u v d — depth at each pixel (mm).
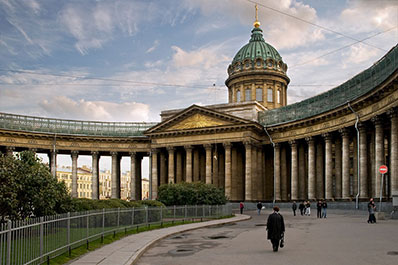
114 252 21125
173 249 23484
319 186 67500
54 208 28562
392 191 46688
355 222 37906
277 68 93062
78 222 22406
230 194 72000
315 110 66938
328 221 40281
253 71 90938
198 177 78250
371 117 52125
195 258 20047
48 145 77438
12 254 14602
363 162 54500
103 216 26625
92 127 83062
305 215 50969
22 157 29406
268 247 22953
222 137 73875
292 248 22141
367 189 54562
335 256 19141
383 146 50562
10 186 24969
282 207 68938
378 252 20000
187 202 53875
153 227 35250
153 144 79875
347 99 59875
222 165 80062
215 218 48000
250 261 18531
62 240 19922
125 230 30391
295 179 68438
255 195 71875
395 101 46156
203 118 75500
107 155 86688
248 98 91688
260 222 43344
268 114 75688
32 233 16375
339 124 59875
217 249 22922
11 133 73312
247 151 71375
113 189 82125
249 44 96750
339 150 64938
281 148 74125
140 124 85500
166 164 82875
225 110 78062
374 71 53219
